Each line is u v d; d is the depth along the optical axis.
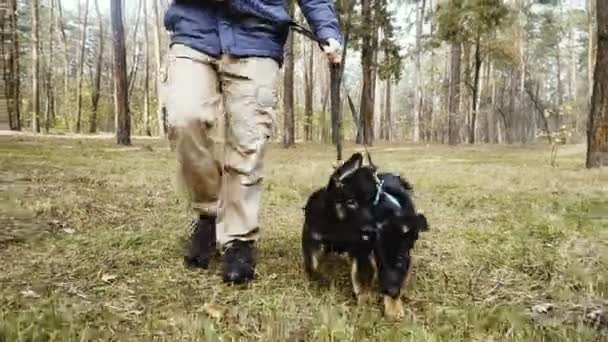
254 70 3.51
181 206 6.13
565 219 5.77
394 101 77.25
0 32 32.47
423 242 4.75
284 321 3.05
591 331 3.04
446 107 43.88
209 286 3.57
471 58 38.00
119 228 4.96
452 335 2.97
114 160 12.35
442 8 26.80
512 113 48.50
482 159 15.80
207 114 3.43
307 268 3.71
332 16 3.66
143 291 3.46
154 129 46.25
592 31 36.00
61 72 52.50
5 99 32.72
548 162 14.51
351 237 3.24
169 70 3.51
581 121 41.53
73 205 5.94
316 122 44.16
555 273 3.97
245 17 3.48
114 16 18.89
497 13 26.05
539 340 2.94
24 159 11.52
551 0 32.25
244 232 3.64
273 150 19.75
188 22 3.46
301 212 6.04
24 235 4.63
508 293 3.65
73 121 48.00
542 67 56.56
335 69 3.74
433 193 7.80
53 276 3.67
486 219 5.84
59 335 2.78
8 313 2.99
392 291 3.12
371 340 2.88
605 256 4.38
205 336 2.83
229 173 3.62
